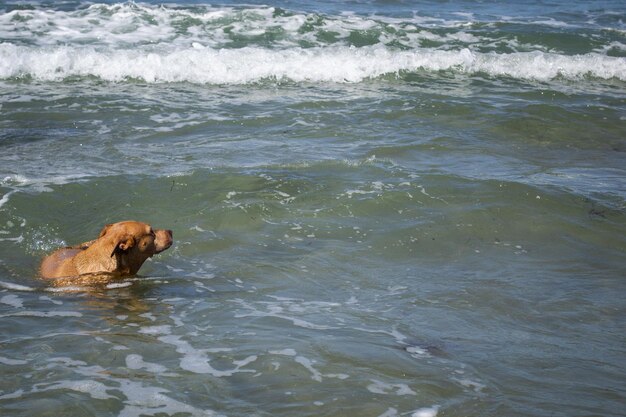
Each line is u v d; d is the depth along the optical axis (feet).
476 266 25.73
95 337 20.29
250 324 21.20
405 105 44.19
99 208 29.32
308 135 38.32
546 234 28.35
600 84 51.42
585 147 39.22
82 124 39.29
